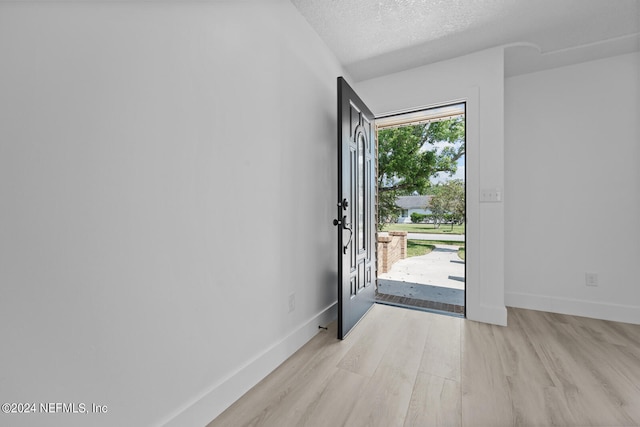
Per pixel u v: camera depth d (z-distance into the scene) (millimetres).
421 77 2598
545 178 2564
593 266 2400
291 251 1809
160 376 1021
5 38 679
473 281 2324
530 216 2619
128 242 924
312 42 2074
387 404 1298
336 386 1438
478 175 2322
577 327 2170
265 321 1559
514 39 2195
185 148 1117
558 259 2518
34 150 724
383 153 6160
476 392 1379
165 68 1043
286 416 1227
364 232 2535
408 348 1841
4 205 679
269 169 1600
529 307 2604
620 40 2141
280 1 1714
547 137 2559
